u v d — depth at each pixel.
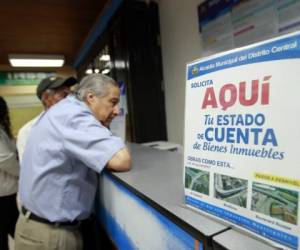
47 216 1.06
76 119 1.03
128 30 2.25
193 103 0.59
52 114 1.10
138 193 0.79
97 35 3.11
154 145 1.96
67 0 2.26
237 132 0.49
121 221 1.03
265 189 0.44
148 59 2.32
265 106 0.44
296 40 0.39
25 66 4.99
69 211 1.08
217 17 1.58
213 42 1.63
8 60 4.56
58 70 5.39
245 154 0.47
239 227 0.49
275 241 0.43
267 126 0.44
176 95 2.17
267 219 0.44
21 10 2.41
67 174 1.07
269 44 0.43
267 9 1.26
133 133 2.31
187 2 1.88
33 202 1.08
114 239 1.15
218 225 0.53
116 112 1.21
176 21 2.06
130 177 0.94
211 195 0.55
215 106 0.54
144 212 0.79
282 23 1.20
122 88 1.72
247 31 1.38
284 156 0.41
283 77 0.41
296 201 0.40
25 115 5.23
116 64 2.56
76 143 0.99
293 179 0.40
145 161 1.20
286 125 0.41
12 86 5.15
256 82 0.45
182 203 0.67
